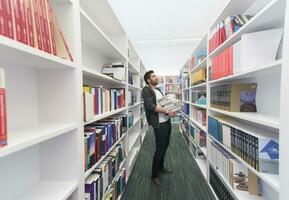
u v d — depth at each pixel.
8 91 0.88
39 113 1.09
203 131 2.99
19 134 0.77
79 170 1.10
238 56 1.46
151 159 3.40
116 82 2.36
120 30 2.50
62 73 1.07
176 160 3.32
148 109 2.38
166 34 5.17
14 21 0.61
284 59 0.89
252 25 1.33
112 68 2.34
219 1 3.28
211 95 2.35
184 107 5.02
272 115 1.44
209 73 2.43
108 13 1.93
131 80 3.30
